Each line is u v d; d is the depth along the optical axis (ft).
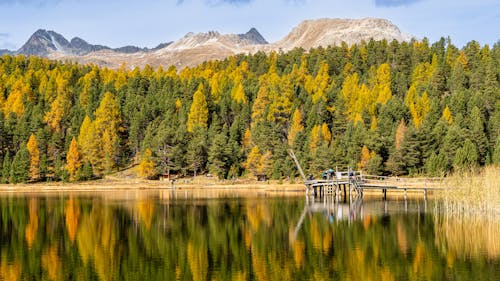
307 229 166.30
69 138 480.23
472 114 403.13
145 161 430.61
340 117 467.93
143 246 142.61
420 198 270.67
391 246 137.28
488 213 179.32
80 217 200.23
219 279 109.50
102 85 629.92
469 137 367.45
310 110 486.38
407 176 370.94
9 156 464.65
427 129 379.35
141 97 554.46
